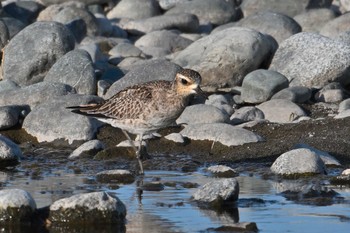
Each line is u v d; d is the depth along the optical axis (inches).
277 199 473.1
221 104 701.3
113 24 992.9
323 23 953.5
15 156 588.1
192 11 1033.5
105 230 415.8
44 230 418.3
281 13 985.5
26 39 772.6
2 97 692.7
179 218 434.6
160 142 625.9
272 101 692.1
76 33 935.0
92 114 554.6
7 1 1074.1
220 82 760.3
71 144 634.8
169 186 510.0
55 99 663.1
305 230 410.0
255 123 651.5
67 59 737.0
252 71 753.0
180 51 860.0
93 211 426.3
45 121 647.8
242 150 598.9
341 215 436.5
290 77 756.0
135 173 551.5
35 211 433.1
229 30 790.5
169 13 1031.0
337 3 1115.9
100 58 828.0
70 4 1050.1
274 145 600.4
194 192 483.8
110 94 703.7
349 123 637.9
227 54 758.5
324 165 543.8
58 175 545.0
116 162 583.5
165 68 714.2
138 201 471.8
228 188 466.0
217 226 418.3
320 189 486.0
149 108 532.7
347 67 749.3
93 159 593.9
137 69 717.9
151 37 912.9
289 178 528.4
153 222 426.9
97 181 525.3
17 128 659.4
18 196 428.1
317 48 763.4
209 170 550.6
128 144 610.2
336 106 705.0
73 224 424.8
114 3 1092.5
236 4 1119.0
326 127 634.8
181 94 530.0
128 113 538.9
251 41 766.5
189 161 584.1
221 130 620.4
